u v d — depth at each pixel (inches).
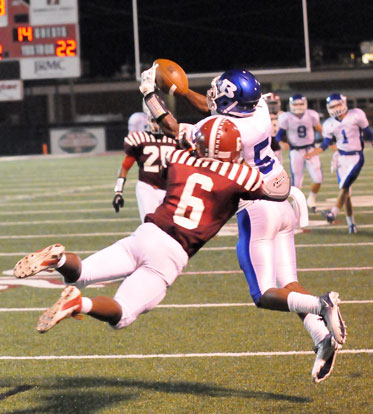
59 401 349.7
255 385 362.3
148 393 356.8
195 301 534.9
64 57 2242.9
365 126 784.3
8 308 533.3
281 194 325.7
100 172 1707.7
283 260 367.6
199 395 351.9
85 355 418.9
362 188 1206.9
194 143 330.3
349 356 400.2
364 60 2851.9
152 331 462.0
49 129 2436.0
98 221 944.3
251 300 533.3
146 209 593.3
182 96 388.5
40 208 1096.2
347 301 516.7
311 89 2861.7
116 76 3009.4
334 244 735.7
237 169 318.7
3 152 2443.4
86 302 289.4
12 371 394.3
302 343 426.6
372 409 327.9
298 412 327.0
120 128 2437.3
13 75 2257.6
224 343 431.2
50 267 294.8
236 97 357.1
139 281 307.0
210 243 778.2
